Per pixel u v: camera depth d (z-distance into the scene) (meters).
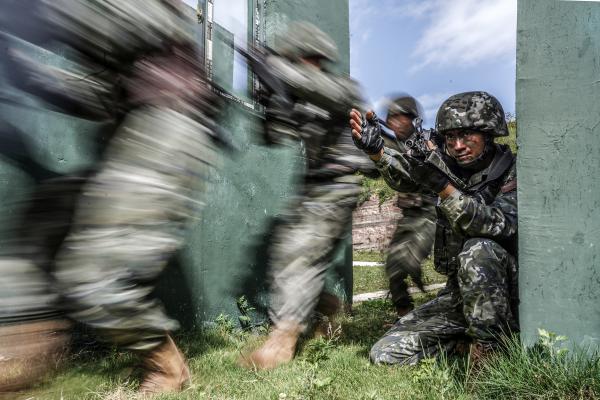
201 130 2.59
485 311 2.54
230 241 4.54
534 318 2.42
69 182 2.56
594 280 2.29
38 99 2.66
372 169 3.88
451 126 2.81
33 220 2.48
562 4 2.35
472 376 2.42
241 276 4.68
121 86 2.47
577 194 2.34
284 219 3.74
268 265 5.02
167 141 2.41
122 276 2.30
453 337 3.14
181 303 3.94
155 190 2.34
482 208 2.63
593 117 2.29
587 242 2.31
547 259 2.40
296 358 3.20
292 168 5.32
